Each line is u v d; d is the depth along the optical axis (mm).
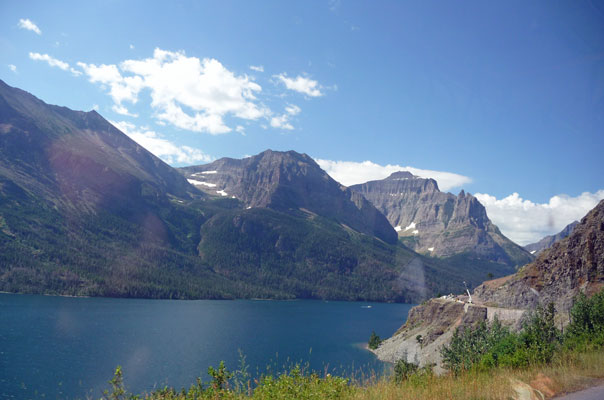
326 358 96750
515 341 24641
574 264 64938
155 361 91875
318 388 15414
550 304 27125
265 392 15484
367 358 94875
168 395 17312
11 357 90500
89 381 73562
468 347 30766
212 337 132500
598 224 64062
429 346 67500
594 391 14219
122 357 94812
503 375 17250
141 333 131625
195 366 87000
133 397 16719
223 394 16125
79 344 108125
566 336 26797
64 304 191125
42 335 117062
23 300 190875
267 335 144375
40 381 73125
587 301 29391
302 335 148500
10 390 67250
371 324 192125
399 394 14430
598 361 18828
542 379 16031
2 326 126750
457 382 15758
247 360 93938
